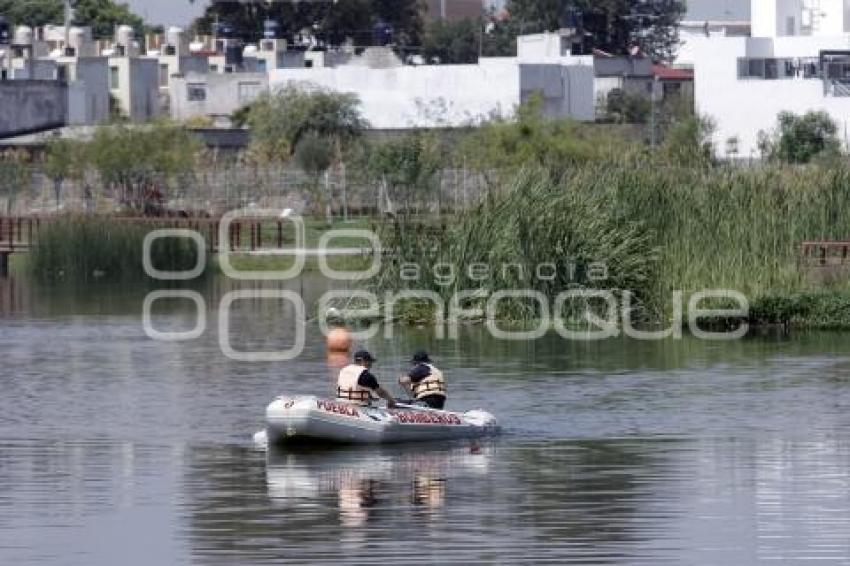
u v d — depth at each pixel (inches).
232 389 6998.0
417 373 5989.2
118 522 4569.4
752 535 4370.1
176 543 4340.6
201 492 4921.3
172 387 7057.1
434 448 5595.5
